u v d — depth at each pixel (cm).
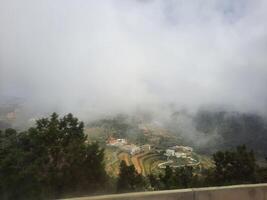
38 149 1441
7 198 1302
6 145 1414
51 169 1388
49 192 1347
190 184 1867
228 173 1892
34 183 1321
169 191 507
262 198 587
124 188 1666
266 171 2009
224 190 553
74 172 1430
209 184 1884
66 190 1395
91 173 1498
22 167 1327
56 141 1523
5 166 1305
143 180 1848
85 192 1440
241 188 571
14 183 1308
